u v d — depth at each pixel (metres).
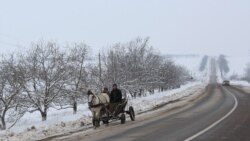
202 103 31.27
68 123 19.08
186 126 16.59
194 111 24.16
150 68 49.75
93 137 14.34
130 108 19.92
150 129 16.02
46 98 28.03
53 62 28.89
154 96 43.94
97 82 36.53
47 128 17.39
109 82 38.12
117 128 16.94
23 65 28.16
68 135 15.28
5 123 27.42
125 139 13.45
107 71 39.31
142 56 48.81
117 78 39.41
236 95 43.22
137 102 33.84
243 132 14.39
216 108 26.16
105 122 18.44
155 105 29.89
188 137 13.35
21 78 26.75
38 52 28.81
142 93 51.84
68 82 29.52
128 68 43.88
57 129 17.11
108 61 42.09
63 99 29.55
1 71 26.78
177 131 15.05
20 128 18.66
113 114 18.47
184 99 36.62
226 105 28.73
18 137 15.09
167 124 17.59
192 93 48.81
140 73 46.25
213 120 18.77
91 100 17.64
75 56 30.86
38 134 15.76
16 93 26.31
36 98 27.77
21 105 27.61
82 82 31.83
